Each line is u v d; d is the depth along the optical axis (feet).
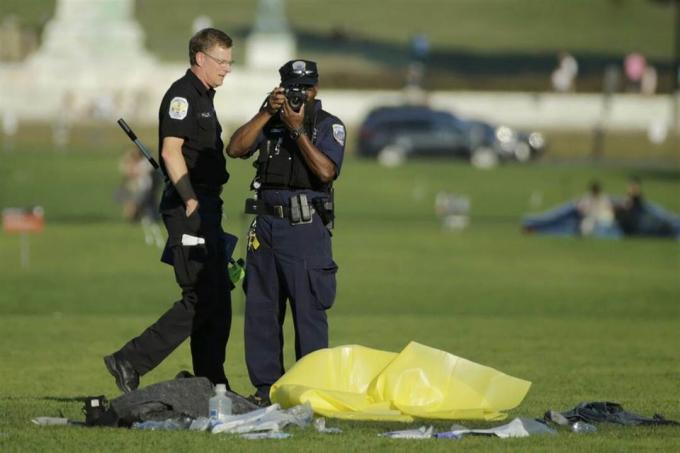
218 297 133.59
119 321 230.27
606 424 123.44
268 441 111.86
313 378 126.52
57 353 186.19
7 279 311.68
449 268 352.08
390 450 108.88
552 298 291.38
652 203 535.60
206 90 133.28
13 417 125.29
